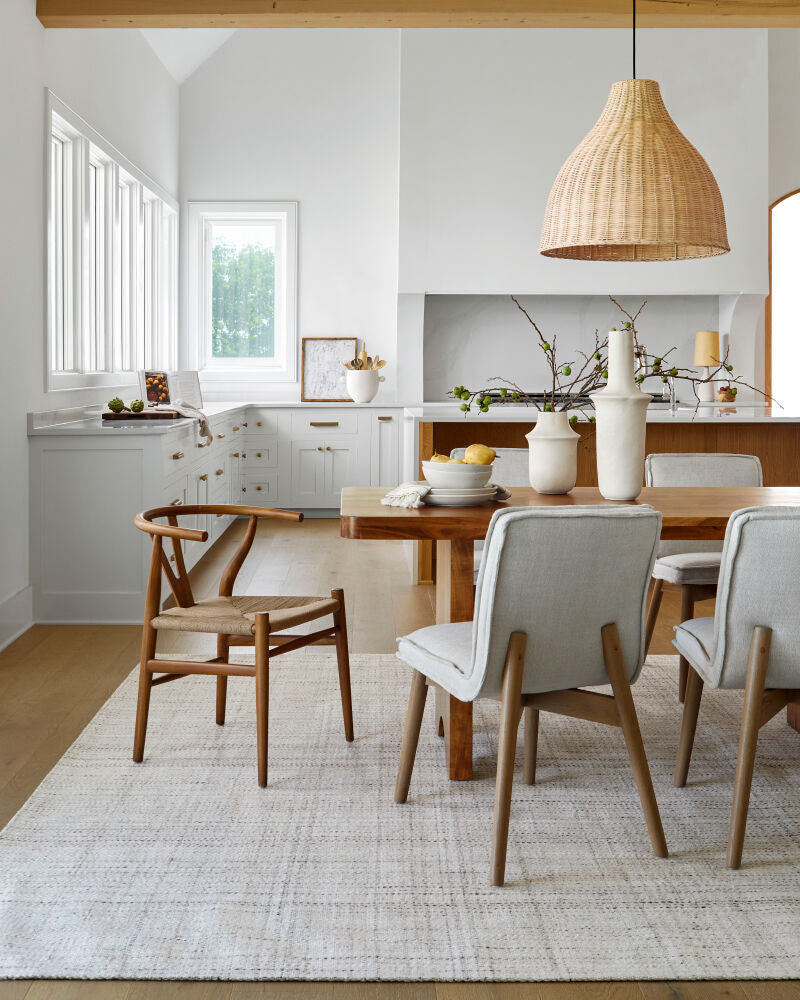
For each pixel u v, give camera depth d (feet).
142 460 14.02
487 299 24.25
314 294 25.85
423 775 8.79
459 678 7.20
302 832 7.66
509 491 10.08
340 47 25.43
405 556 19.44
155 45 22.17
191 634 13.69
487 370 24.43
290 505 24.50
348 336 25.95
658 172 8.67
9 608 13.14
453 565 8.70
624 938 6.24
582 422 16.40
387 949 6.10
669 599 16.46
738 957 6.06
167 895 6.71
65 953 6.03
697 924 6.41
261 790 8.43
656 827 7.29
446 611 9.00
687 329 24.30
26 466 13.87
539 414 9.78
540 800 8.30
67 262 16.38
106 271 18.13
